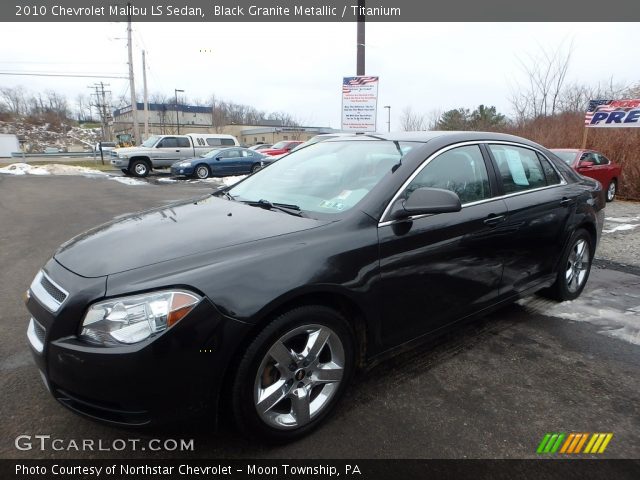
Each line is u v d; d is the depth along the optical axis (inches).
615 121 490.9
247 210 111.2
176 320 75.7
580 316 155.2
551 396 108.0
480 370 119.4
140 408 76.1
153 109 2938.0
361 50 396.5
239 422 84.3
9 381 112.1
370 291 97.3
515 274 136.1
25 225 316.8
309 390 92.4
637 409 103.4
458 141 124.8
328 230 95.5
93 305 77.4
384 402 104.8
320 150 139.1
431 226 108.8
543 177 152.3
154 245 90.1
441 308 115.0
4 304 164.1
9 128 3356.3
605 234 290.4
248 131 3110.2
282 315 85.3
